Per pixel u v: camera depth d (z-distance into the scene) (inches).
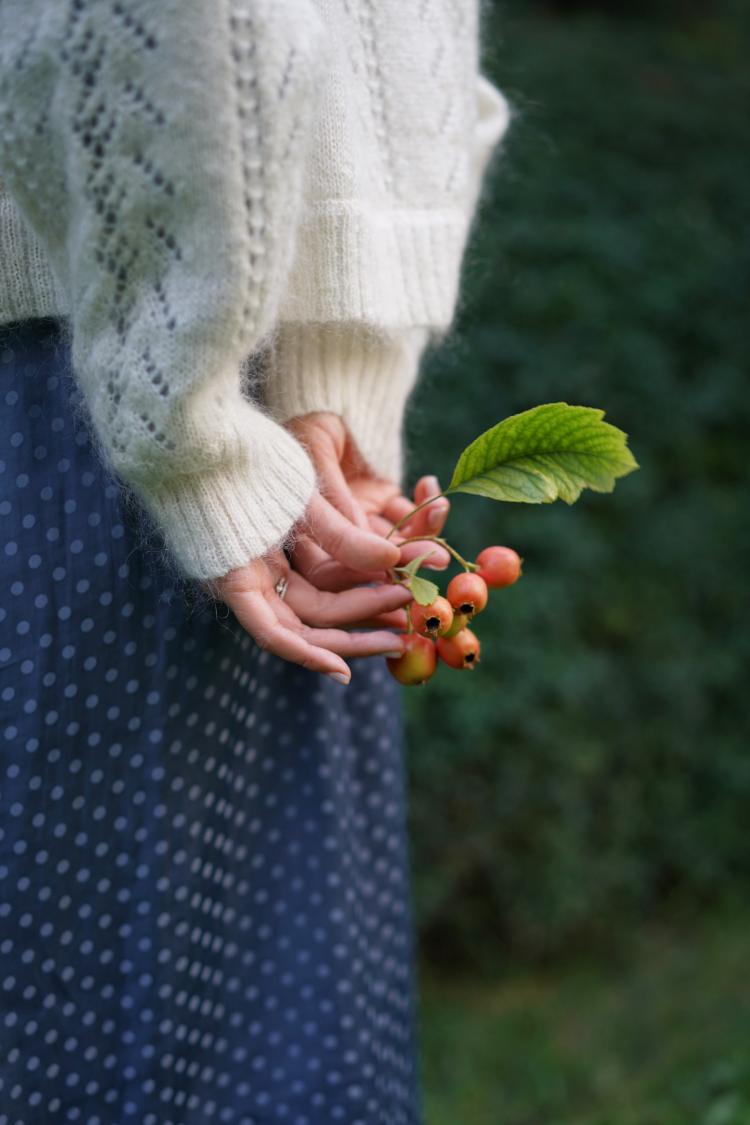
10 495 35.8
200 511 33.5
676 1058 76.5
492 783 88.4
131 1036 37.9
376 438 38.9
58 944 36.9
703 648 99.5
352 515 37.0
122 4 30.5
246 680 39.2
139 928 37.7
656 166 123.7
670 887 96.3
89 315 32.6
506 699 88.5
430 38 38.8
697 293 112.2
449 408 96.8
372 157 37.9
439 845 87.4
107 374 32.6
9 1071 36.5
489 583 37.6
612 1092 74.0
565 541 95.3
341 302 36.2
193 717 37.7
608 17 154.6
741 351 110.7
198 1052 39.3
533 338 103.8
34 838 36.3
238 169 30.8
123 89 30.8
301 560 37.7
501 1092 75.2
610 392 103.8
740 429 109.0
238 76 30.5
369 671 43.1
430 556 38.0
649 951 91.3
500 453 36.6
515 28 139.9
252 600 34.4
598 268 109.7
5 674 35.8
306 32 31.2
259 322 32.1
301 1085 40.6
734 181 123.0
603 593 97.0
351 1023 41.0
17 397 35.9
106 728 36.7
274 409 37.5
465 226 40.4
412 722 86.7
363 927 42.5
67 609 36.1
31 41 31.2
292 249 32.5
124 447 32.9
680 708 96.7
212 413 32.5
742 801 98.2
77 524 36.1
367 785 43.2
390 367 38.9
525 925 89.3
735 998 83.2
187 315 31.6
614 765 94.5
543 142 120.7
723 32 154.3
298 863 40.9
